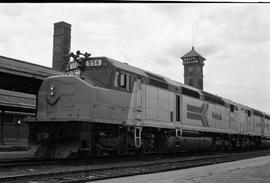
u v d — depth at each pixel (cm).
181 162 1822
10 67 1930
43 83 1694
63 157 1571
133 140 1842
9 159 1770
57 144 1619
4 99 3244
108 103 1664
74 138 1572
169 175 1290
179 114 2281
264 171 1441
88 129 1590
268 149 4222
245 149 3662
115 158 1880
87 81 1642
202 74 11056
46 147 1625
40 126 1666
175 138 2192
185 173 1369
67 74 1828
